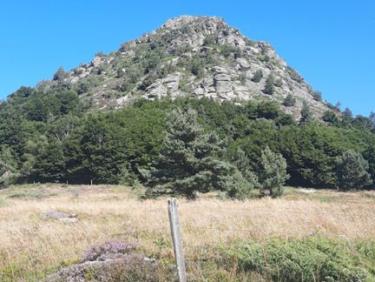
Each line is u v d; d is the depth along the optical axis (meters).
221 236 11.81
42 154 101.00
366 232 11.82
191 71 193.00
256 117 143.50
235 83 183.38
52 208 22.25
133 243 11.34
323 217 13.94
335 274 8.53
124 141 96.81
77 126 124.25
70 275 9.52
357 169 92.62
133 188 68.75
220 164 41.38
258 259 9.20
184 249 10.62
